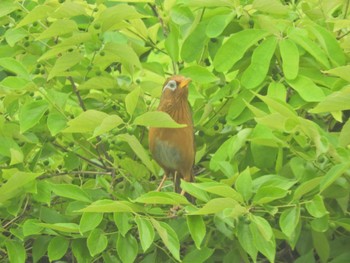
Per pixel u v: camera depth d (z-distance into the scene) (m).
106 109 8.42
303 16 8.34
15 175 6.87
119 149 8.34
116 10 7.28
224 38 8.52
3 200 7.26
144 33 8.77
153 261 7.70
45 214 7.65
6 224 7.61
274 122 6.75
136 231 7.66
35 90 7.50
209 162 8.23
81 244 7.52
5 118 7.88
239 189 6.62
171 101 7.82
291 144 7.45
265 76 7.41
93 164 8.12
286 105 6.71
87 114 6.82
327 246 7.59
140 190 7.84
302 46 7.43
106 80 7.90
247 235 6.74
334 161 6.99
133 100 7.02
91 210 6.48
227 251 8.07
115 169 7.97
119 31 8.64
